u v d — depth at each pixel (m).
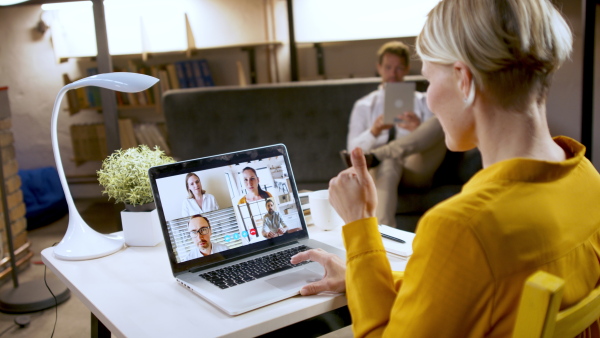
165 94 3.72
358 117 3.54
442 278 0.69
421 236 0.73
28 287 2.63
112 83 1.31
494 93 0.73
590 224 0.76
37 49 4.47
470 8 0.72
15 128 4.53
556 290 0.57
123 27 4.58
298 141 3.68
